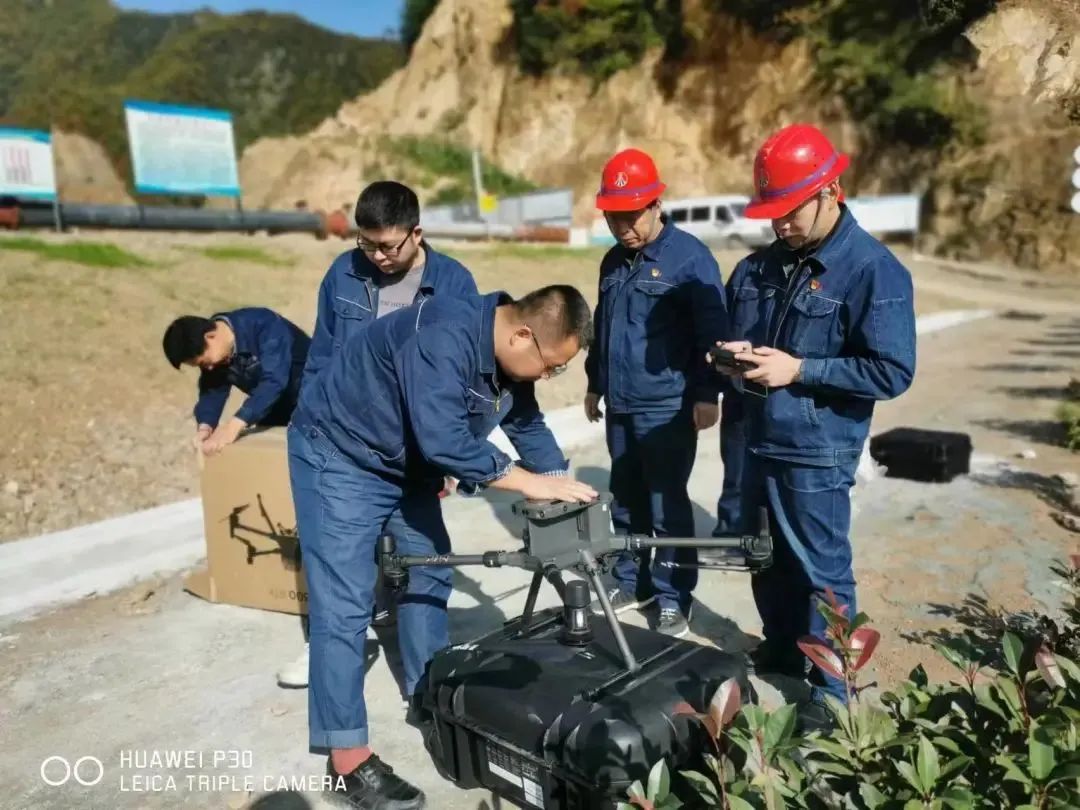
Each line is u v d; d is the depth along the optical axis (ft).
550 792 7.82
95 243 38.73
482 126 130.31
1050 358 41.27
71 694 11.12
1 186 41.91
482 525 16.78
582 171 124.16
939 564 14.19
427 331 8.14
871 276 8.70
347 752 8.79
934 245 103.50
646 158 11.50
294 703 10.82
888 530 15.84
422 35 141.38
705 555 14.92
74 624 13.00
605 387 12.26
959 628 11.93
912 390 32.19
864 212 100.89
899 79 102.22
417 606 9.82
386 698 10.87
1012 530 15.65
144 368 26.25
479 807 8.73
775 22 114.73
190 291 34.58
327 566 8.79
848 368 8.79
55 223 43.86
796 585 10.16
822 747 6.40
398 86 143.13
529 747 7.88
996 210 100.48
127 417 22.95
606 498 8.31
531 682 8.18
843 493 9.37
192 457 21.16
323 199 120.57
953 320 60.49
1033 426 25.17
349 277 11.11
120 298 31.68
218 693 11.06
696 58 121.80
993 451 21.97
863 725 6.55
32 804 9.11
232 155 46.24
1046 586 13.19
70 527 17.20
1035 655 6.49
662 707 7.63
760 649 11.05
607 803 7.30
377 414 8.48
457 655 8.82
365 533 8.86
